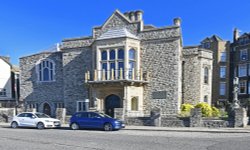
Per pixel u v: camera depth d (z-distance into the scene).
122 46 26.97
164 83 27.28
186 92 32.78
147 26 31.30
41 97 34.75
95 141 14.73
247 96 51.91
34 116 24.06
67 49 31.83
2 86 44.28
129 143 13.95
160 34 27.59
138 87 27.78
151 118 23.78
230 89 54.03
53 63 34.16
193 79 32.50
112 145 13.30
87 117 22.17
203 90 33.69
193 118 22.55
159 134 18.33
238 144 13.56
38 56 35.38
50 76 34.38
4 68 44.72
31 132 19.94
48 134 18.45
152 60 27.86
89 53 30.52
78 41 31.27
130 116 25.59
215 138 16.03
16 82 45.38
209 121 22.30
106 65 27.88
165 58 27.31
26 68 36.31
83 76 30.69
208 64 34.97
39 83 35.03
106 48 27.75
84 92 30.50
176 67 26.80
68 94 31.48
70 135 17.78
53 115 33.56
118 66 27.30
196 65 32.53
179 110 26.92
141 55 28.34
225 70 52.28
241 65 53.59
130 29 28.83
